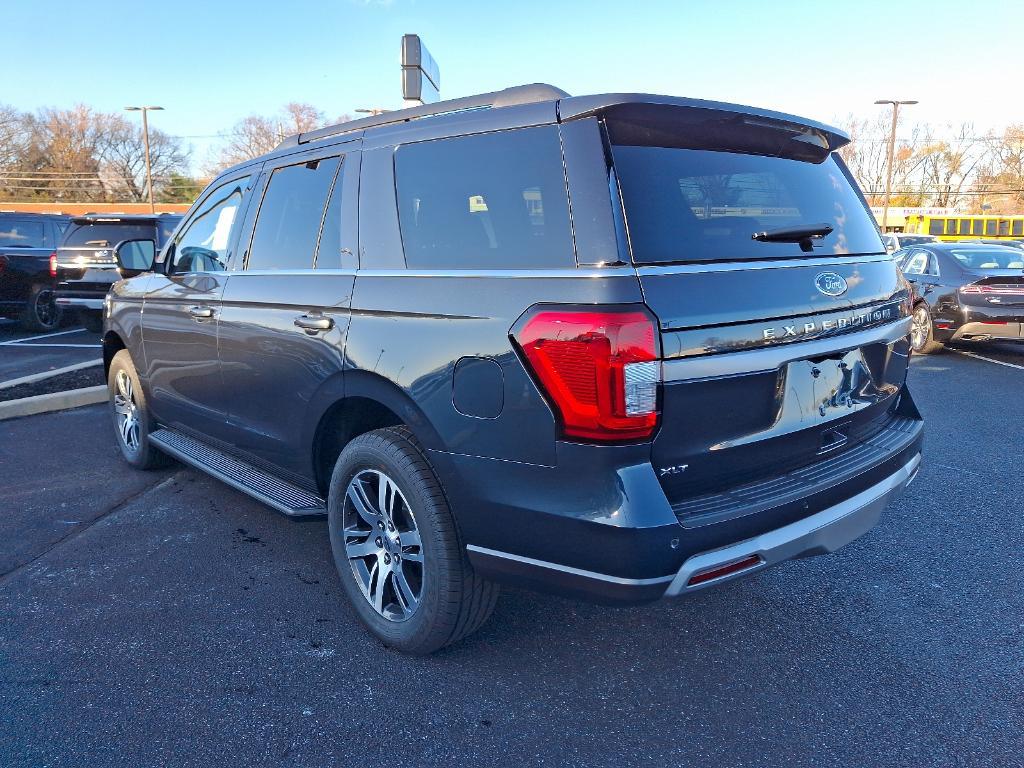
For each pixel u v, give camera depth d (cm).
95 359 1012
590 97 252
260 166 396
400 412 283
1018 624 330
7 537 420
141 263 508
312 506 348
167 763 244
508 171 265
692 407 238
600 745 254
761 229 273
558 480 239
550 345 235
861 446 305
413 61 848
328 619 335
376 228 308
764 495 255
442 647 300
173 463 543
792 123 295
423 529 279
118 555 398
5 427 648
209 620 333
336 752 250
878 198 6812
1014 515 453
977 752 249
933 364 1000
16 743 253
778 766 243
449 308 266
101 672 293
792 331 260
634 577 230
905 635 322
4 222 1262
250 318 365
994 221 3669
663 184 254
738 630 327
